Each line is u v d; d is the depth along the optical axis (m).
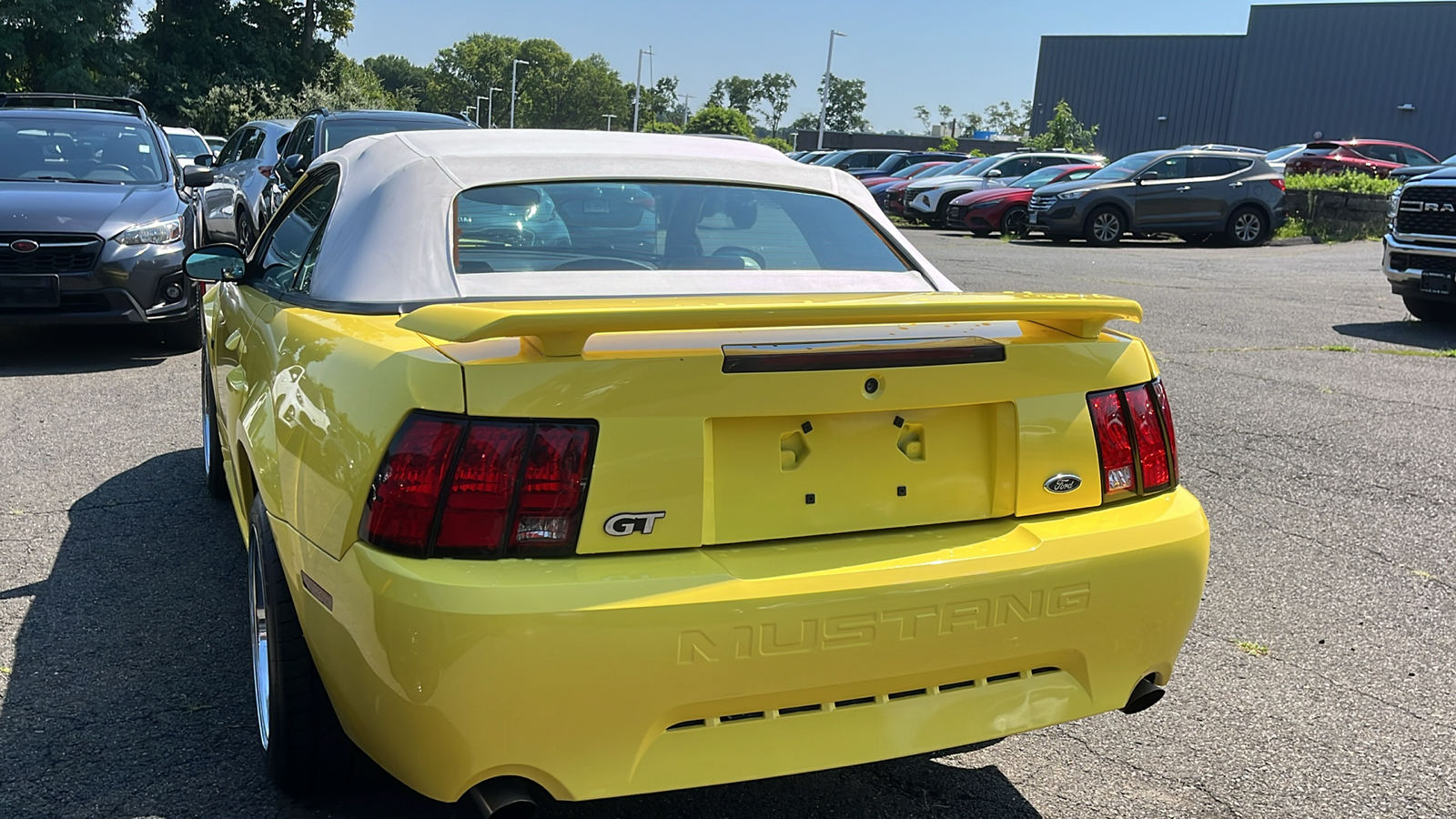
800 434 2.14
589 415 1.98
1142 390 2.42
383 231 2.85
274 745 2.47
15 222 7.15
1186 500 2.45
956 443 2.26
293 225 3.52
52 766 2.68
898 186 26.44
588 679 1.94
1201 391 7.18
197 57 50.84
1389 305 11.61
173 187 8.35
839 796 2.69
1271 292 12.65
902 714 2.16
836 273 3.14
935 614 2.12
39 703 2.99
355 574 2.02
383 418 2.04
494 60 155.62
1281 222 20.45
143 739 2.82
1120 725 3.07
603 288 2.84
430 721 1.95
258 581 2.65
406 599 1.92
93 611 3.59
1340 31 40.47
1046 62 48.19
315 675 2.41
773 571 2.05
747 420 2.10
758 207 3.29
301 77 53.50
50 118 8.63
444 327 1.87
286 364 2.61
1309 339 9.37
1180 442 5.95
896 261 3.29
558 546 1.98
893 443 2.21
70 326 8.97
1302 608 3.87
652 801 2.65
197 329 8.05
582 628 1.92
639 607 1.94
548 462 1.97
